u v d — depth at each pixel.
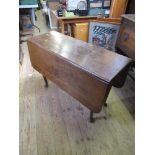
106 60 1.22
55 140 1.30
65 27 2.64
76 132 1.36
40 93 1.77
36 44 1.42
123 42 1.71
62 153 1.21
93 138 1.32
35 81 1.96
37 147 1.25
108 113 1.54
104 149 1.24
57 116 1.50
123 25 1.68
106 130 1.38
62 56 1.24
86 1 2.40
